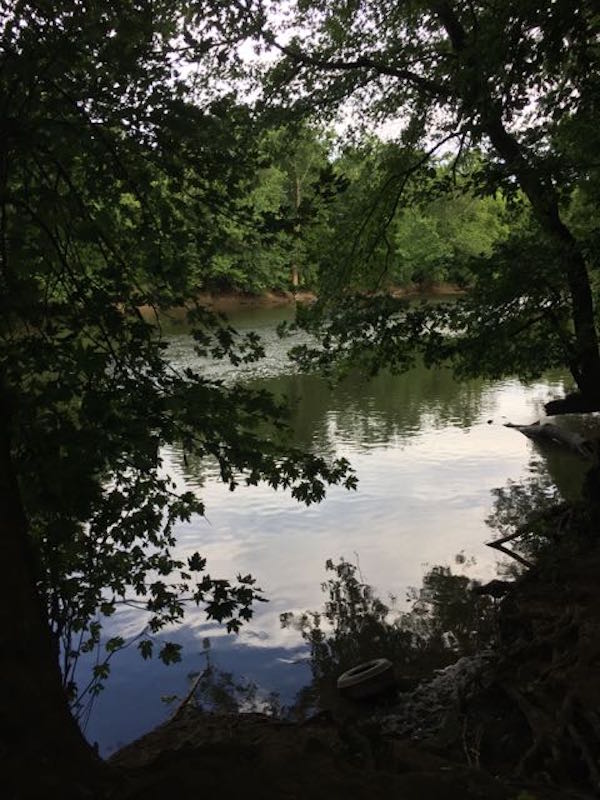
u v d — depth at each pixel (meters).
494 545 10.93
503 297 9.33
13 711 2.63
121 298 4.49
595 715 4.77
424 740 5.85
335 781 2.94
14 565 3.00
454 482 14.49
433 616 8.80
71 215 4.44
